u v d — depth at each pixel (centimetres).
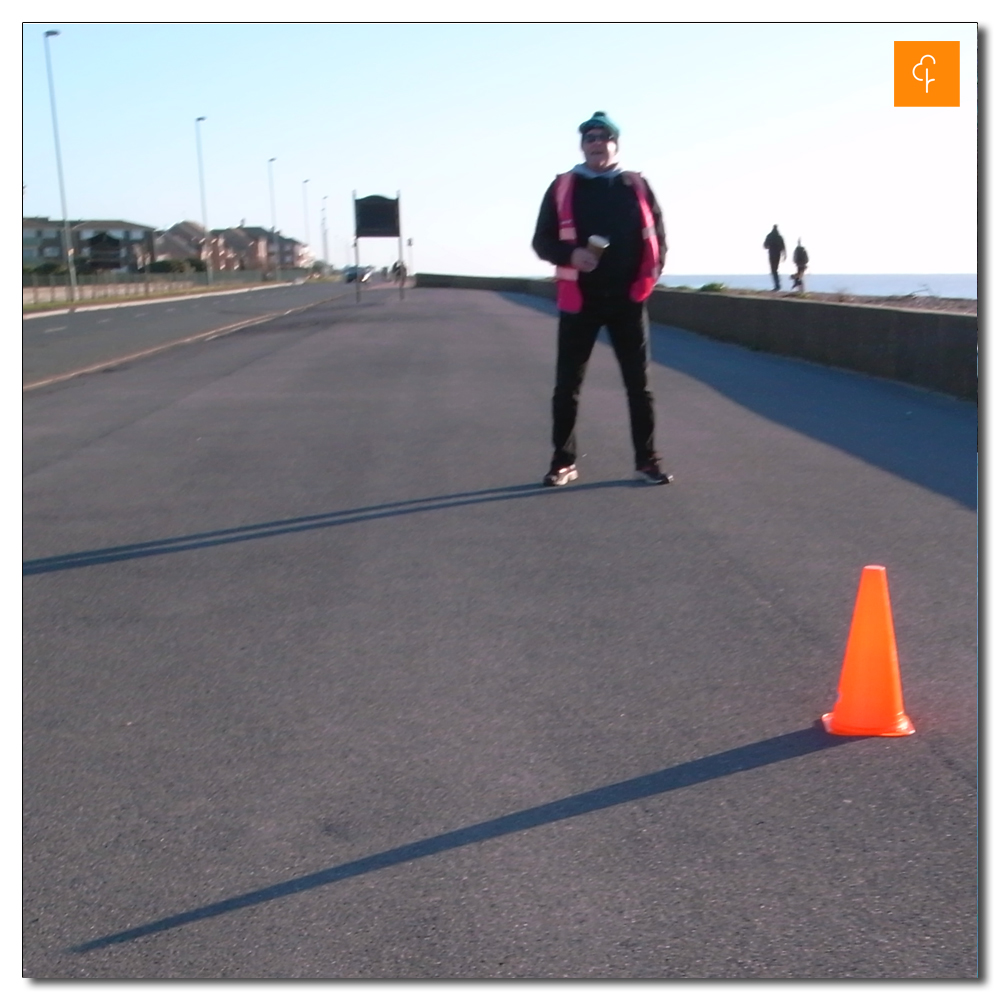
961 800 384
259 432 1172
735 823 372
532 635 554
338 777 411
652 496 836
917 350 1398
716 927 318
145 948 316
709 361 1789
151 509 837
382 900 333
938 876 340
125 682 507
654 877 342
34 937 322
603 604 598
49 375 1825
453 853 358
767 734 439
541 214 839
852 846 357
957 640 532
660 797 390
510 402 1359
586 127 820
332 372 1766
